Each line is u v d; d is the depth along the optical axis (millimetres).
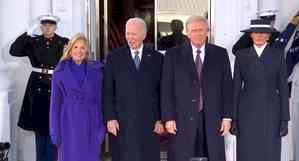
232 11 15961
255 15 15789
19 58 15836
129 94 11766
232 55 15602
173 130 11727
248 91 12242
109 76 11875
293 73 15812
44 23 14398
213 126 11641
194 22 11633
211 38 16203
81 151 11727
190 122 11648
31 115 14359
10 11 15711
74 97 11750
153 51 12094
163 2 16828
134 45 11789
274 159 12344
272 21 14945
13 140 15492
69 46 11844
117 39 17203
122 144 11836
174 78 11789
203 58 11773
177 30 16844
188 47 11828
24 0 15688
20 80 15836
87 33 16125
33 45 14539
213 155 11648
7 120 14523
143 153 11852
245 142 12305
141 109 11773
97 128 11875
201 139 11773
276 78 12250
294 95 15891
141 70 11836
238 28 15914
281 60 12188
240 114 12297
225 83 11852
